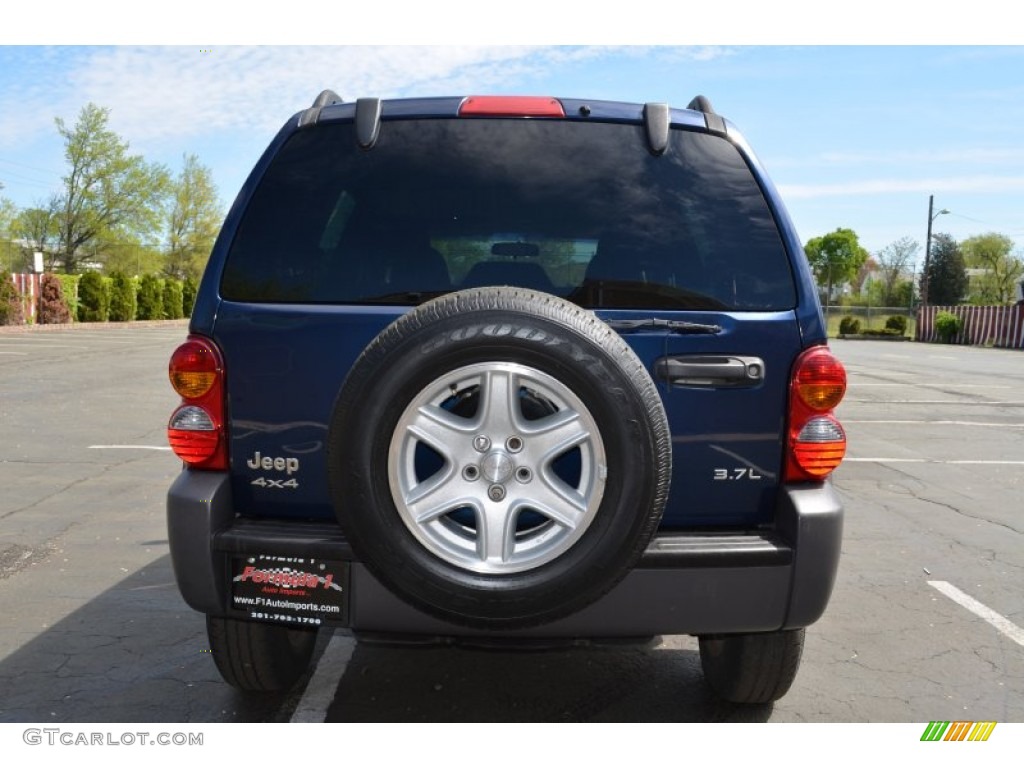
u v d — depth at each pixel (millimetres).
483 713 3383
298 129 2949
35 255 31031
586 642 2656
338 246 2818
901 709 3520
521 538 2469
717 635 2922
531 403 2506
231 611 2672
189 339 2740
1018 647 4211
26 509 6324
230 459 2740
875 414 13031
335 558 2576
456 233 2832
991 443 10391
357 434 2361
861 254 95000
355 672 3729
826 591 2645
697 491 2691
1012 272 79000
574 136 2902
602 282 2771
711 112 3127
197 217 77312
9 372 15336
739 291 2754
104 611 4391
